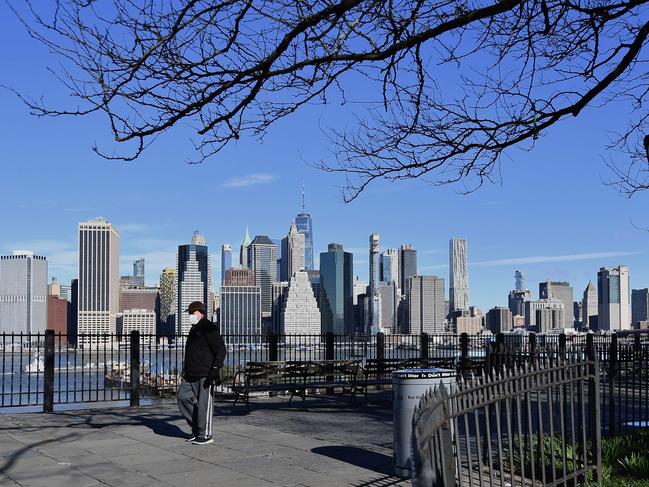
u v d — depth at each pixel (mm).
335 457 8906
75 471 8180
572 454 7246
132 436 10570
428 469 5027
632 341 20594
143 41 6168
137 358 14109
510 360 8539
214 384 10031
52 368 13336
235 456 9023
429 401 5637
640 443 9156
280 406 14570
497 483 7328
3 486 7457
